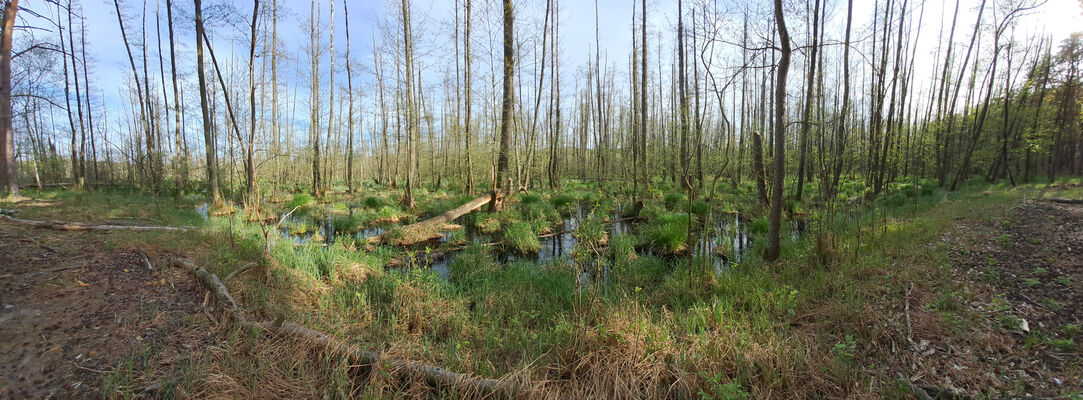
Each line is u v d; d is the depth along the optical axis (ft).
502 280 16.63
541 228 29.30
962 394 7.73
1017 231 19.48
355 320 11.36
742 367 8.79
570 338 9.89
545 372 8.61
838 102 39.93
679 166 46.47
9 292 9.70
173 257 13.83
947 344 9.65
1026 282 12.73
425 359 8.98
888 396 7.91
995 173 47.73
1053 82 44.83
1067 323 9.98
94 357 7.80
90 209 25.81
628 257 20.48
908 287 13.10
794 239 22.82
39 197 35.19
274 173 56.34
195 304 10.69
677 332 10.89
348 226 30.76
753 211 34.06
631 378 8.39
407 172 41.57
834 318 11.48
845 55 32.83
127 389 6.92
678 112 38.73
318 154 53.98
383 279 16.26
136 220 24.13
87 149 57.21
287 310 11.13
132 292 10.82
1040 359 8.64
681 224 25.40
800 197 36.11
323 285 14.88
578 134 112.68
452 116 61.67
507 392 7.67
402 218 36.32
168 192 51.19
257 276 13.75
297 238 27.25
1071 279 12.55
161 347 8.45
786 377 8.57
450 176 71.87
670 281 15.65
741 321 11.32
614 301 13.24
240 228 24.17
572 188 61.57
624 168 45.29
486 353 9.77
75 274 11.39
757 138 21.85
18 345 7.76
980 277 13.61
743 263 18.12
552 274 17.69
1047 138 44.86
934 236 19.69
